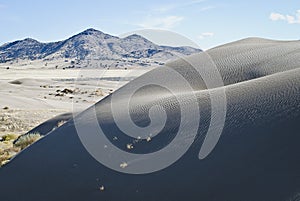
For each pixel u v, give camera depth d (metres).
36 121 39.25
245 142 9.67
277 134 9.23
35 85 101.19
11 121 38.72
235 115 11.80
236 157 9.13
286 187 7.08
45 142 17.62
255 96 12.77
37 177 13.37
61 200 11.01
